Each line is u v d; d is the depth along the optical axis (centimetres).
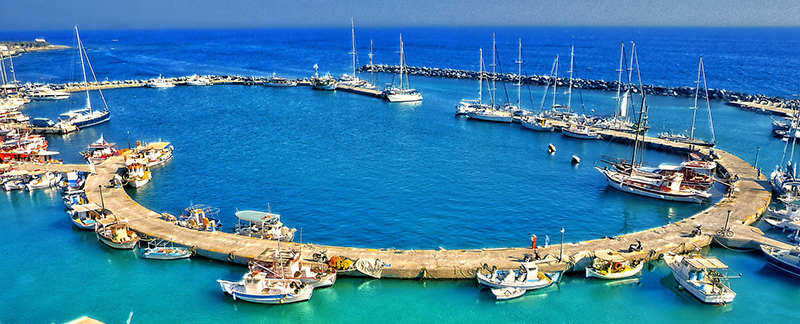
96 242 6319
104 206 7056
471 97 17525
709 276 5316
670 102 16012
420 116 14200
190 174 8919
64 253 6050
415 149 10631
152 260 5856
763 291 5338
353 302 5141
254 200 7688
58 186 8281
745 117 13625
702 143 10531
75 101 16100
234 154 10188
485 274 5362
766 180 8250
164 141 11250
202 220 6606
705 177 8062
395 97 16462
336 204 7531
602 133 11662
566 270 5550
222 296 5216
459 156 10125
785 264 5578
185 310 4981
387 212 7244
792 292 5316
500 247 6191
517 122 13212
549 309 5050
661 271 5709
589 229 6800
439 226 6794
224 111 14825
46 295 5200
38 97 16162
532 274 5269
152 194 7938
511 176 8900
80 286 5366
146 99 16725
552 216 7200
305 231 6612
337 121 13488
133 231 6303
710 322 4859
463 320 4866
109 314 4903
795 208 6838
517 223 6931
